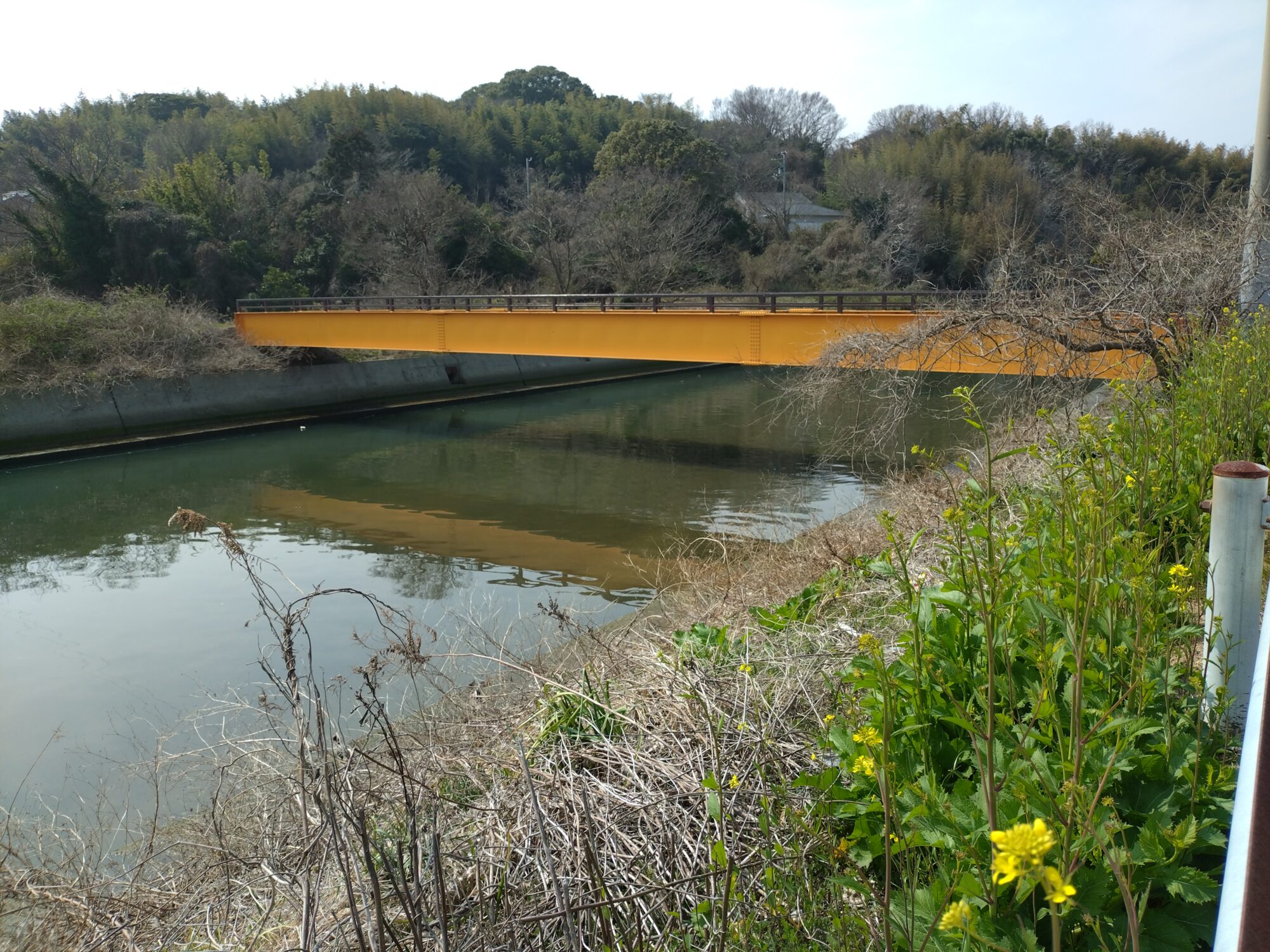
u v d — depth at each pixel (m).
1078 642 2.49
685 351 21.44
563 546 16.02
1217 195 10.45
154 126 80.88
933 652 3.12
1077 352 9.89
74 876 4.49
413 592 13.25
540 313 24.33
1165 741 2.60
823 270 52.44
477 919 2.92
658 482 20.86
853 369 13.21
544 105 88.38
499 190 67.00
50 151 69.06
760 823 2.99
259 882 3.90
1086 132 67.88
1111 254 9.85
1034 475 7.16
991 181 56.84
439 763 4.27
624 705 4.57
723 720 3.81
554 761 3.96
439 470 23.17
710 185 54.50
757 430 27.91
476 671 6.41
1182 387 6.87
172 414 28.02
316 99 77.12
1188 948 2.08
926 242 52.00
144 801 6.78
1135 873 2.20
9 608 13.59
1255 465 2.92
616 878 3.06
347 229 49.56
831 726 3.25
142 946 3.71
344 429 29.41
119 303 30.58
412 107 74.31
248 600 13.52
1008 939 2.09
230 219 49.53
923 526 7.29
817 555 7.82
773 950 2.62
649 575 13.81
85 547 17.14
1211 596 2.98
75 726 9.24
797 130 89.31
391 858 3.14
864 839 2.83
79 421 26.06
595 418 31.06
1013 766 2.33
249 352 30.41
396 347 28.11
